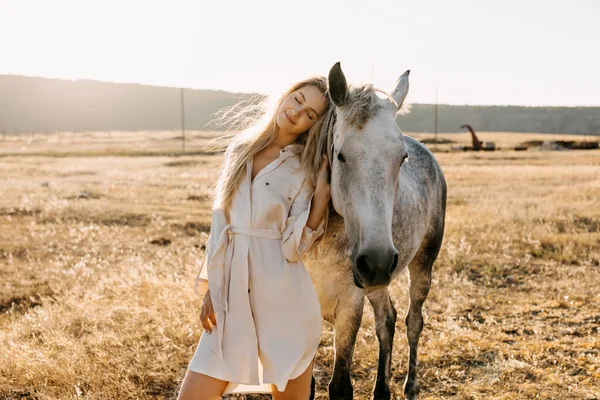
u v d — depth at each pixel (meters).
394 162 2.49
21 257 8.88
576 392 4.09
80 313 5.38
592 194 16.38
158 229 11.02
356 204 2.46
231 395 4.09
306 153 2.64
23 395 3.97
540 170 27.88
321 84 2.72
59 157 41.16
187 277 6.40
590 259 8.48
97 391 3.90
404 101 3.09
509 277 7.65
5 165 30.92
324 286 3.10
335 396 3.15
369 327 5.52
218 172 2.89
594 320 5.77
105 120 136.50
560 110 159.88
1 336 4.91
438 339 5.18
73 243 9.75
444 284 7.17
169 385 4.14
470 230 10.66
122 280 6.40
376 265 2.31
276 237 2.53
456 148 54.69
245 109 3.01
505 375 4.43
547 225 10.90
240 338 2.43
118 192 17.09
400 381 4.50
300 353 2.47
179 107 151.12
